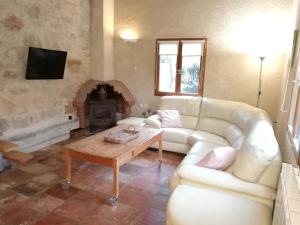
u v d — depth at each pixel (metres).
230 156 2.31
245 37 4.15
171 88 4.97
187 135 3.94
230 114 3.88
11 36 3.65
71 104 5.05
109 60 5.36
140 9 4.96
